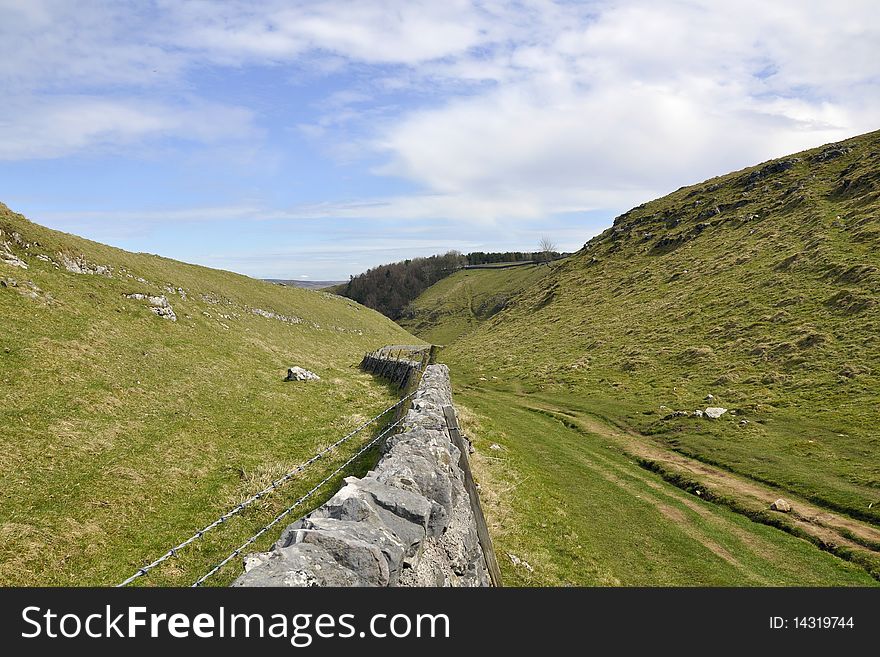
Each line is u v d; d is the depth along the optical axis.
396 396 26.91
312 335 51.22
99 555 10.29
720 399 30.19
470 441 21.16
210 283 48.62
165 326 28.14
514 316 86.00
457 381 49.38
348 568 5.28
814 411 25.64
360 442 18.30
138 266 38.53
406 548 6.31
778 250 52.53
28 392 15.73
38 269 25.75
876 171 57.38
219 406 20.17
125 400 17.77
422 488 8.09
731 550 15.71
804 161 80.31
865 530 16.25
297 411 21.95
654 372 38.50
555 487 20.00
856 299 35.12
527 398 39.12
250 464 15.77
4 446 12.80
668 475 22.38
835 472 20.06
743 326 39.72
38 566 9.54
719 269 55.94
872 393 25.47
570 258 105.25
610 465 24.02
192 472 14.52
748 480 21.12
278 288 64.56
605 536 16.22
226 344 30.50
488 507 15.03
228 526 12.05
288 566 4.85
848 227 48.41
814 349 31.97
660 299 56.78
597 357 46.38
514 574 11.85
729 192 87.12
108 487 12.62
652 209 102.94
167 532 11.53
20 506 11.05
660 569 14.24
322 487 14.30
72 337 20.70
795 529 16.92
